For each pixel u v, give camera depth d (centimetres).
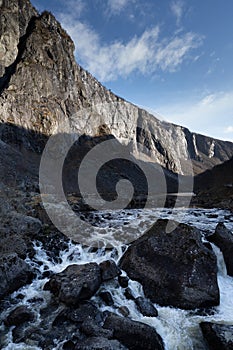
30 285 530
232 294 541
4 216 714
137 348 363
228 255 631
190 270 530
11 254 547
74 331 394
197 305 482
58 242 722
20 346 371
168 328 426
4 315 437
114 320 402
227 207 1424
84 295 461
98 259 660
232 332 381
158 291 511
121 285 522
